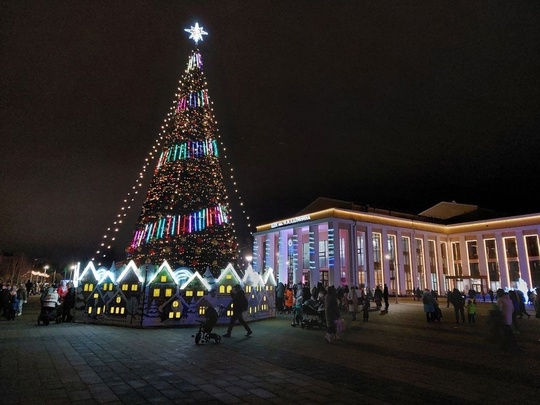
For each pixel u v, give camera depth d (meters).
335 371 7.62
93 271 17.06
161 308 15.00
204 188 19.52
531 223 48.94
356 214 47.34
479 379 7.16
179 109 21.16
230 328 12.59
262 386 6.45
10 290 18.28
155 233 18.64
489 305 34.94
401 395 6.04
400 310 26.27
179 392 6.04
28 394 5.86
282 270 52.34
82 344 10.59
